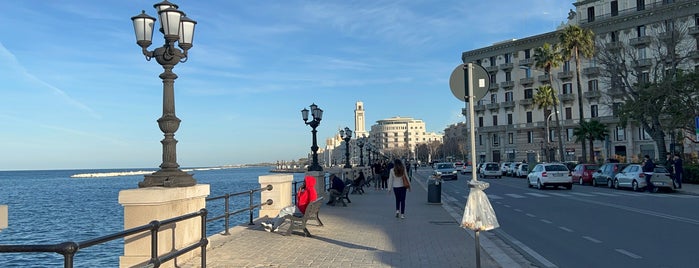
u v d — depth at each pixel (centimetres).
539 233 1302
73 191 8044
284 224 1423
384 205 2142
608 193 2812
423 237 1203
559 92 8294
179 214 870
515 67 8906
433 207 2023
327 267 859
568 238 1211
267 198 1616
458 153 15938
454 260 915
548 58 6644
